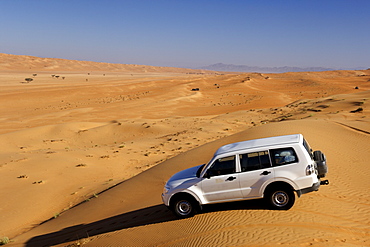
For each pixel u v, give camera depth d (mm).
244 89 143500
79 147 45031
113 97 122500
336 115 41250
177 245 7168
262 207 8695
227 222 7938
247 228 7426
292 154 8305
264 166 8414
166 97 118188
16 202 20859
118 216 12227
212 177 8680
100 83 190375
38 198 21500
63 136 50031
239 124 52656
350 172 12594
